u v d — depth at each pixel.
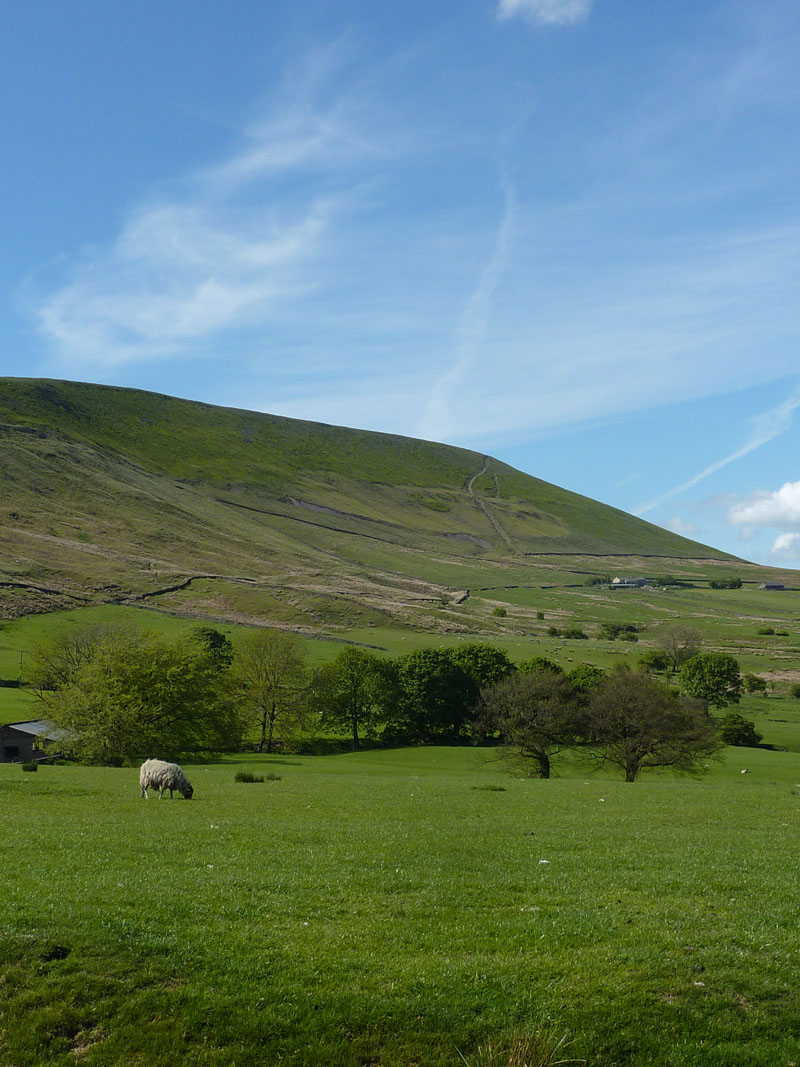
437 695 107.44
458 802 35.12
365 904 16.25
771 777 69.50
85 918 14.73
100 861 19.19
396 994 12.84
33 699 100.81
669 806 34.72
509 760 73.75
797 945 14.54
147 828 24.41
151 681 71.62
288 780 47.69
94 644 91.06
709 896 17.34
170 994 12.79
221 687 87.94
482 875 18.72
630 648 188.88
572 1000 12.80
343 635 184.00
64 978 13.05
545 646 183.12
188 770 59.00
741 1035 12.19
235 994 12.80
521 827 26.77
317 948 14.10
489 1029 12.23
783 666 168.62
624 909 16.33
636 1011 12.58
